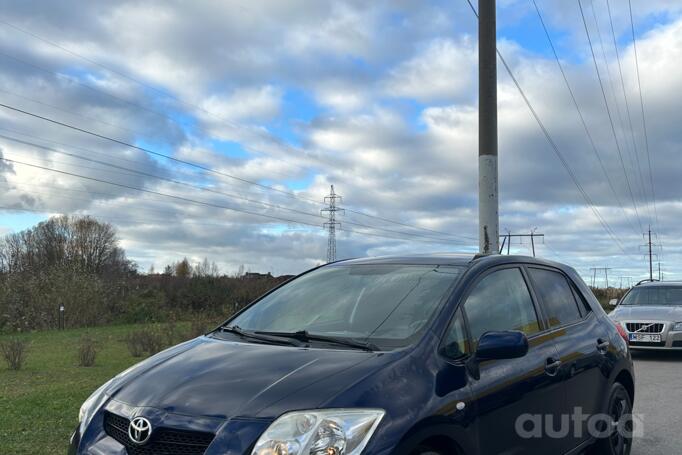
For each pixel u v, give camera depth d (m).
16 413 6.88
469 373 3.58
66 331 22.16
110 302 26.94
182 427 2.94
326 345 3.67
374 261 4.73
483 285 4.21
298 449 2.75
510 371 3.89
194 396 3.10
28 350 14.33
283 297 4.61
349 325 3.91
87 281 26.17
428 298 3.92
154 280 32.69
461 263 4.36
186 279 33.88
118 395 3.37
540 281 4.95
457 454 3.34
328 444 2.79
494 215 11.88
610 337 5.47
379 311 3.95
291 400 2.96
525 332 4.36
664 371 11.47
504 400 3.73
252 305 4.74
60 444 5.71
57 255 55.19
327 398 2.95
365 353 3.45
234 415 2.92
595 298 5.80
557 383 4.37
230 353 3.64
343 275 4.62
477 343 3.76
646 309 13.43
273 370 3.27
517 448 3.84
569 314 5.14
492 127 12.08
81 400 7.66
